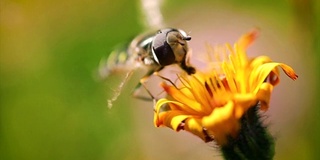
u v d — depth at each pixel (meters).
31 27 0.14
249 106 0.08
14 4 0.14
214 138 0.08
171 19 0.12
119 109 0.13
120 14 0.13
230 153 0.08
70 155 0.13
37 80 0.13
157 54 0.08
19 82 0.13
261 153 0.08
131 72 0.09
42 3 0.14
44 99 0.13
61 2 0.14
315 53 0.11
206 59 0.09
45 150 0.13
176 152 0.12
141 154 0.12
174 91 0.08
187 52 0.08
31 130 0.13
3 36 0.14
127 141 0.13
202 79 0.08
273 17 0.12
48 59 0.13
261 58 0.08
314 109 0.11
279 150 0.11
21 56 0.13
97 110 0.13
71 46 0.13
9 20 0.14
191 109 0.08
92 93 0.13
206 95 0.08
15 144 0.13
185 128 0.08
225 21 0.12
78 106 0.13
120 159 0.13
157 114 0.08
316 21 0.11
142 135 0.12
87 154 0.13
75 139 0.13
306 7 0.11
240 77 0.08
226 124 0.08
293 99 0.11
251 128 0.08
